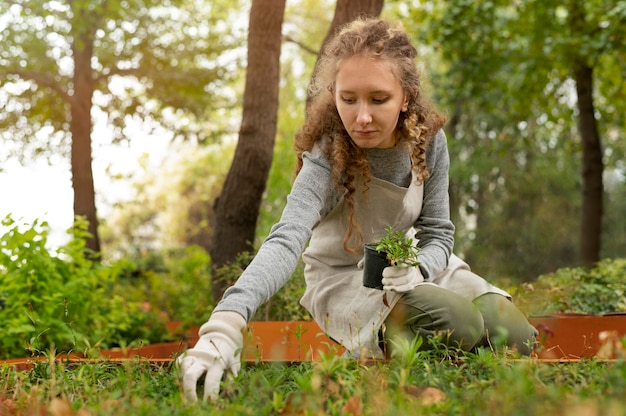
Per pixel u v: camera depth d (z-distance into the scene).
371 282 2.69
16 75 9.45
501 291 2.98
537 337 3.16
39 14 8.71
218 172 19.47
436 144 2.99
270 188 11.38
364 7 5.39
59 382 2.23
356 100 2.54
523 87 11.68
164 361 2.56
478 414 1.70
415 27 11.99
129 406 1.89
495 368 2.10
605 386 1.96
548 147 17.23
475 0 10.69
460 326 2.65
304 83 17.41
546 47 10.72
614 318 3.61
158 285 8.45
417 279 2.73
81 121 9.47
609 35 9.77
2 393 2.21
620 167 17.88
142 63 10.01
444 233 2.99
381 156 2.82
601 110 12.48
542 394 1.78
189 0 10.52
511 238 17.12
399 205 2.88
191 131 10.94
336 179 2.73
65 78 9.98
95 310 5.49
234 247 6.08
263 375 2.11
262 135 6.07
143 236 23.56
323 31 14.11
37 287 4.97
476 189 17.33
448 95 11.95
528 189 16.95
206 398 1.99
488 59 11.23
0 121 9.95
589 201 11.09
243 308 2.18
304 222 2.56
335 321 2.90
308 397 1.81
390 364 2.23
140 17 9.73
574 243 17.34
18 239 4.96
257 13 5.98
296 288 4.93
